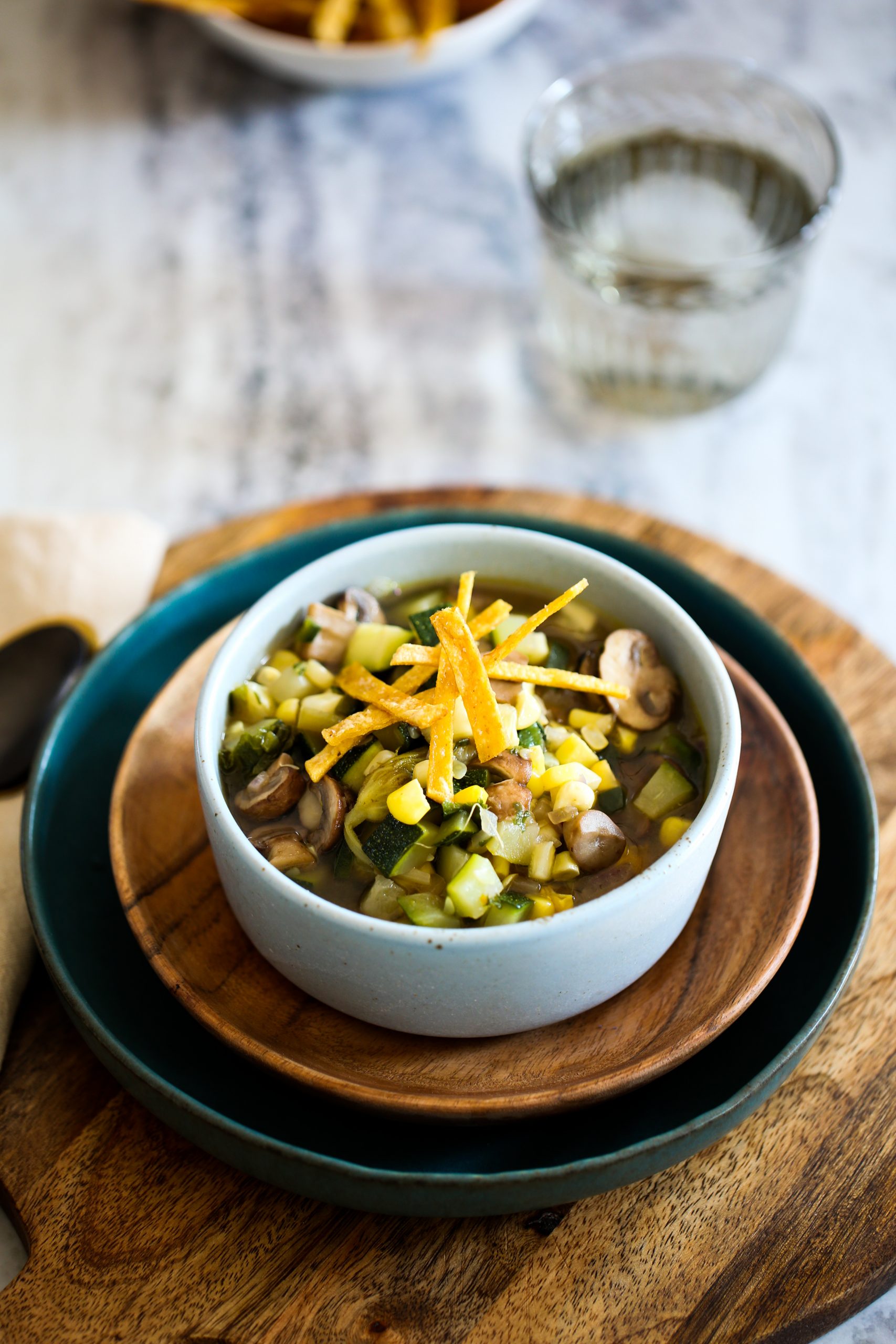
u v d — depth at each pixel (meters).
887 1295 0.48
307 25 0.76
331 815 0.45
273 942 0.45
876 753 0.52
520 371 0.72
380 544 0.49
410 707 0.45
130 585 0.56
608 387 0.70
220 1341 0.43
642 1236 0.44
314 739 0.47
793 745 0.49
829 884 0.49
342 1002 0.45
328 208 0.78
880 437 0.70
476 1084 0.44
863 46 0.85
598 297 0.65
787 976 0.48
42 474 0.69
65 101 0.84
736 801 0.49
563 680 0.47
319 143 0.82
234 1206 0.45
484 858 0.45
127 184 0.80
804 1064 0.47
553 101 0.69
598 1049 0.45
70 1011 0.45
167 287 0.75
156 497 0.68
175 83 0.85
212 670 0.47
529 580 0.50
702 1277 0.44
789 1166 0.45
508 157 0.81
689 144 0.71
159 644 0.53
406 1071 0.45
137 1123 0.46
